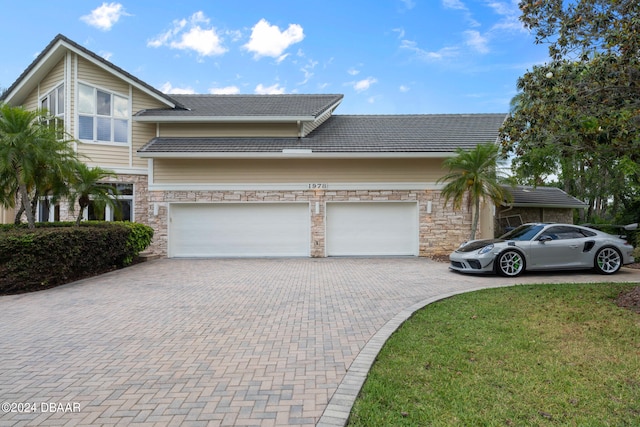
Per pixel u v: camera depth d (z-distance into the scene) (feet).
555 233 32.07
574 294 23.03
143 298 24.18
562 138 20.80
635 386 11.07
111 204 37.40
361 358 13.46
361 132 52.39
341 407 10.05
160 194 46.70
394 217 47.60
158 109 51.47
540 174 66.23
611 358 13.19
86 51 46.03
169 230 46.83
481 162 40.63
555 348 14.21
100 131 47.70
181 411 10.06
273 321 18.74
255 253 47.24
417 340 15.35
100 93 48.21
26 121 30.96
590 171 69.82
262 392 11.13
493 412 9.68
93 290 26.84
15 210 53.21
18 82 51.39
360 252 47.52
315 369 12.78
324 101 58.18
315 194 46.98
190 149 45.01
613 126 18.42
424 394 10.67
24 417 9.82
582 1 19.69
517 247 30.94
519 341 14.97
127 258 38.58
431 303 21.63
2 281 25.71
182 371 12.76
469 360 13.17
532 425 9.07
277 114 50.24
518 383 11.32
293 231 47.37
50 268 28.02
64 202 46.57
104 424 9.44
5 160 28.40
